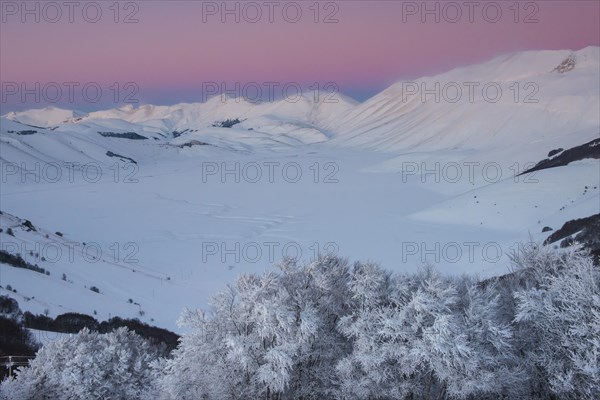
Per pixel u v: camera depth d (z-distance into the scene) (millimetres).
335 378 28031
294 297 28625
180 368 28125
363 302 28719
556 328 26656
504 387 26781
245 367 27234
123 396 34375
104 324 61719
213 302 29969
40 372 34250
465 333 26141
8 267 77312
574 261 28969
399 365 27281
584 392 24891
